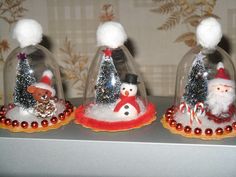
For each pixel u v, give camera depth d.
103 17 0.52
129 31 0.52
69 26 0.53
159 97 0.39
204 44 0.31
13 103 0.34
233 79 0.33
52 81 0.35
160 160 0.29
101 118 0.32
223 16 0.50
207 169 0.28
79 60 0.54
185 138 0.29
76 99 0.39
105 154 0.29
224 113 0.30
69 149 0.30
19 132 0.31
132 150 0.29
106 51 0.33
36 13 0.52
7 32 0.53
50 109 0.33
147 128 0.31
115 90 0.33
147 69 0.53
